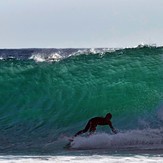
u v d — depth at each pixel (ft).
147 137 174.40
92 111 218.18
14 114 218.59
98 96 228.22
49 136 189.67
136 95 225.76
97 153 153.89
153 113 207.82
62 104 225.56
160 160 136.87
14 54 513.04
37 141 181.78
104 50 268.00
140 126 197.57
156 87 230.68
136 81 235.81
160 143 170.81
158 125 196.44
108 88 232.94
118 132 184.24
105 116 194.49
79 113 217.15
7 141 182.80
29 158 143.43
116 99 224.94
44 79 240.53
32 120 211.82
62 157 144.66
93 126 184.14
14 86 238.48
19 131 198.29
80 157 144.25
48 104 226.17
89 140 170.50
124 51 256.52
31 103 228.22
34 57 260.83
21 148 169.99
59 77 241.96
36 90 236.02
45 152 160.04
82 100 226.79
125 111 212.64
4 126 205.46
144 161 135.23
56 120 209.97
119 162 133.80
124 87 231.91
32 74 243.40
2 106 227.20
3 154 156.35
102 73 243.60
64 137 187.32
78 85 236.84
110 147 166.61
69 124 206.18
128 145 168.86
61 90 235.20
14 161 136.98
